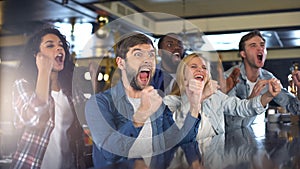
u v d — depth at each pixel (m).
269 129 1.69
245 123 1.80
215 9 4.64
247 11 4.71
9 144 1.81
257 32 1.92
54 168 1.10
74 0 4.14
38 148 1.22
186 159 0.73
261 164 0.64
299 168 0.59
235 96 1.76
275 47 4.70
